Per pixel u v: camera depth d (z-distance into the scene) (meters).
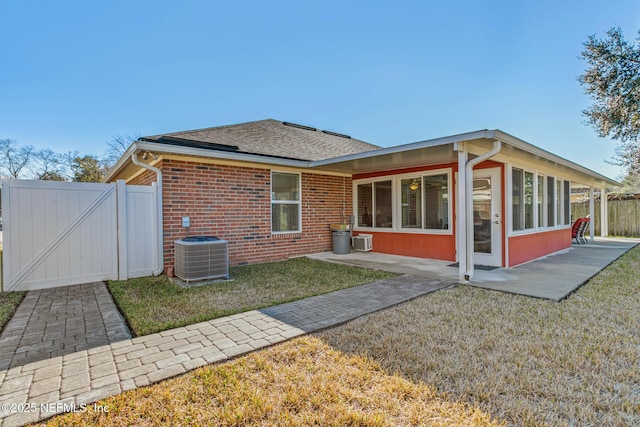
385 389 2.47
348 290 5.30
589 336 3.37
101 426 2.08
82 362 2.88
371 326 3.70
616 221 16.03
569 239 11.41
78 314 4.18
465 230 5.81
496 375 2.64
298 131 11.98
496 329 3.60
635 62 10.57
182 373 2.71
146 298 4.88
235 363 2.87
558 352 3.03
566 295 4.95
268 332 3.54
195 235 7.12
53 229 5.67
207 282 5.89
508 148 6.04
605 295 4.94
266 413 2.21
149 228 6.59
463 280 5.82
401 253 9.17
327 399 2.35
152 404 2.30
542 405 2.27
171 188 6.82
